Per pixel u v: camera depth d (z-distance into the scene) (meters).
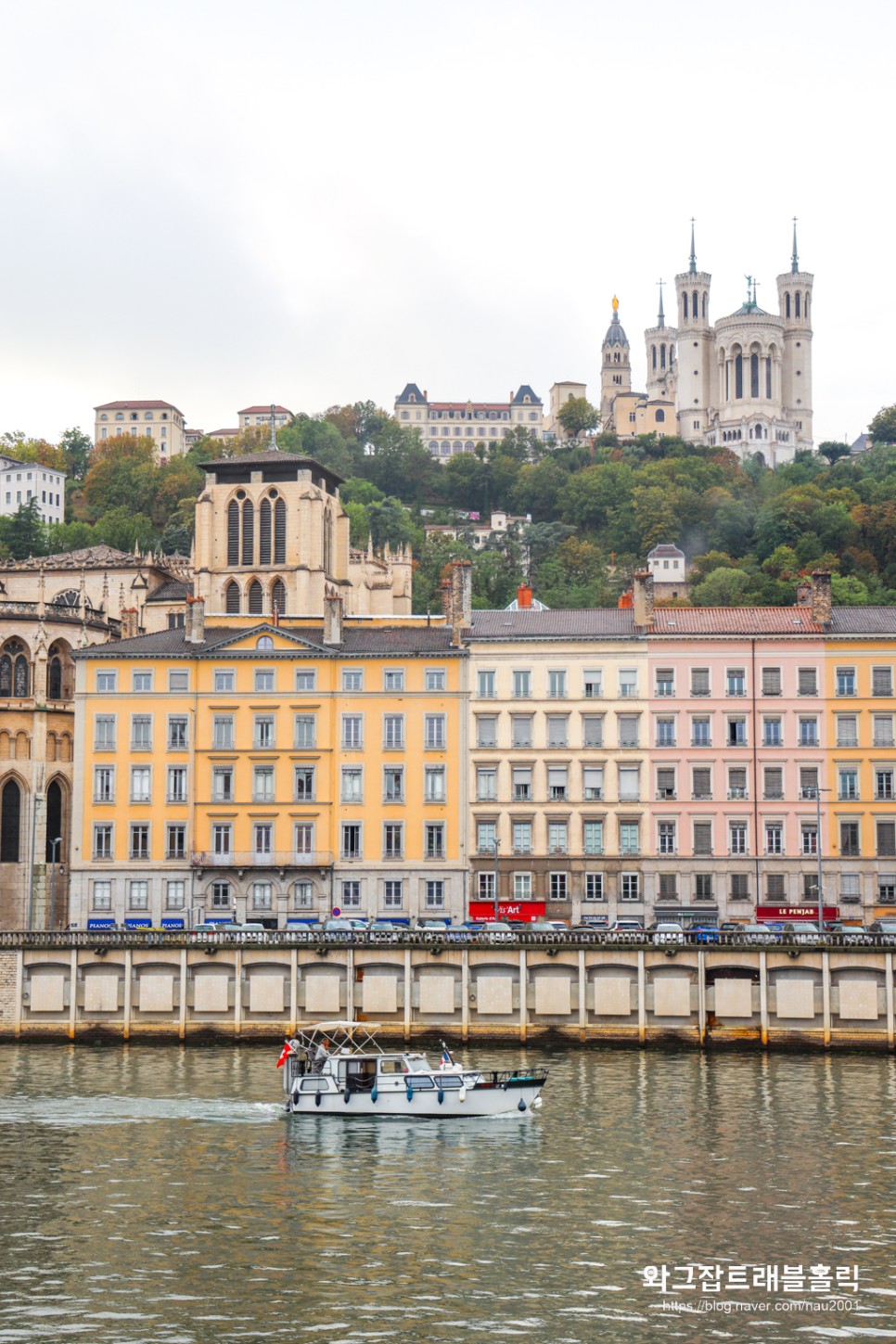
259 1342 58.25
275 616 155.38
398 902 141.00
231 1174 81.00
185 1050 116.06
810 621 143.50
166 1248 68.69
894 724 139.50
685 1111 94.44
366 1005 118.44
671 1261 67.25
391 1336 58.84
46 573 199.88
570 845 140.38
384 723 142.62
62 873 161.75
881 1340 59.38
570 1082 103.88
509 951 117.69
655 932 118.19
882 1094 98.81
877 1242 69.62
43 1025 119.69
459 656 142.38
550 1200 75.94
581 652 142.12
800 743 140.12
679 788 140.25
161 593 199.25
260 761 142.88
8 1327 59.56
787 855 139.00
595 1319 60.81
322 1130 91.25
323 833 141.88
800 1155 83.75
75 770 143.62
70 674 166.25
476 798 141.62
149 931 122.06
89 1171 81.44
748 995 116.00
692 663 141.12
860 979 115.25
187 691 143.88
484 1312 61.22
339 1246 69.00
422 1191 77.69
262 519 197.00
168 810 143.12
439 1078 94.69
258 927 122.12
